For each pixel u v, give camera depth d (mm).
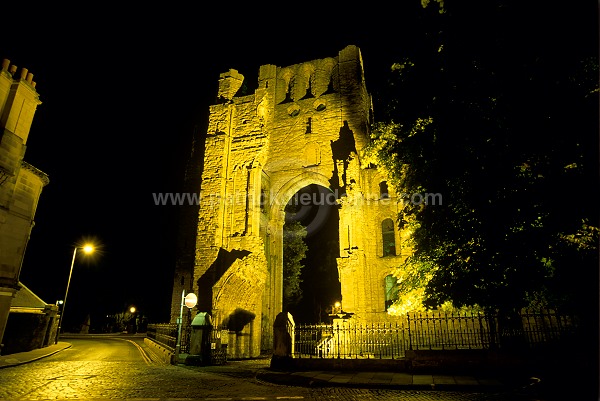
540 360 12727
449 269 12891
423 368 14297
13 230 19828
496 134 10969
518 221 10758
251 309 28297
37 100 21422
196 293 29141
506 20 10492
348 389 11602
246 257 28250
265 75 36719
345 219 28281
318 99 34281
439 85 12273
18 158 19922
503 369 13211
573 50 9273
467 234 12008
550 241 10203
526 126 10023
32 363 17516
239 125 33094
